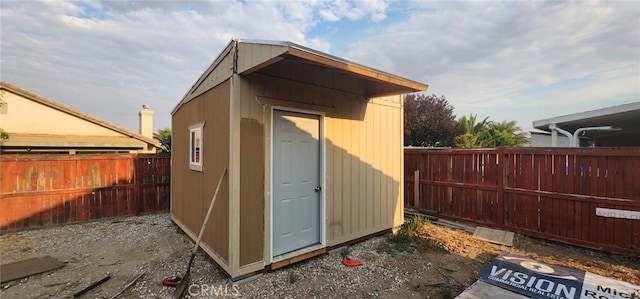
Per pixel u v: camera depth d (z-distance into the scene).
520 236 4.94
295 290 3.00
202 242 4.05
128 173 6.82
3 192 5.46
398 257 3.96
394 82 3.65
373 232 4.87
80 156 6.27
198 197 4.27
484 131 16.47
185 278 3.04
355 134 4.55
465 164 5.87
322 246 3.98
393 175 5.34
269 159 3.42
